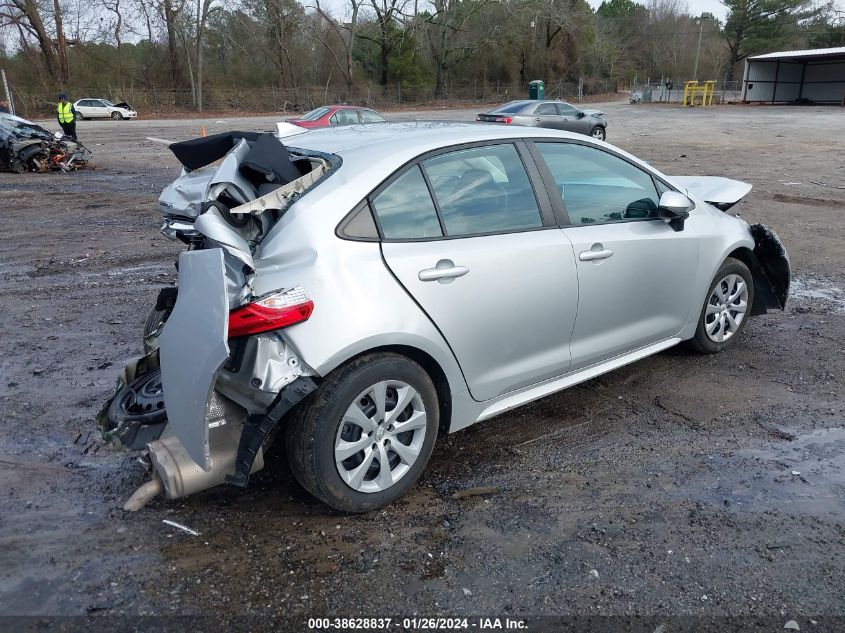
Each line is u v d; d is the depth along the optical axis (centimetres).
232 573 287
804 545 303
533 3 5997
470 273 338
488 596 274
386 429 322
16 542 304
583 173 407
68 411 430
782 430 402
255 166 310
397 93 5791
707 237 465
